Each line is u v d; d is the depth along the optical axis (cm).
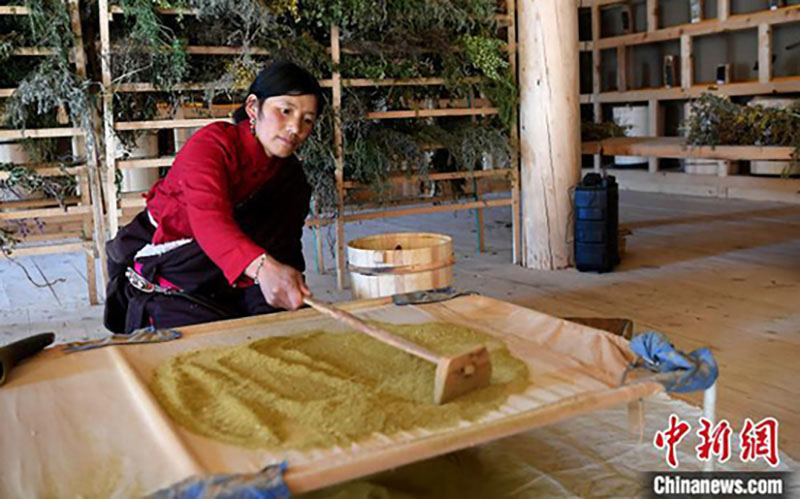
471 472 224
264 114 228
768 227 616
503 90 496
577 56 495
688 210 718
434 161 540
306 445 137
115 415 154
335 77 451
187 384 168
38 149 448
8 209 441
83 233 469
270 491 121
